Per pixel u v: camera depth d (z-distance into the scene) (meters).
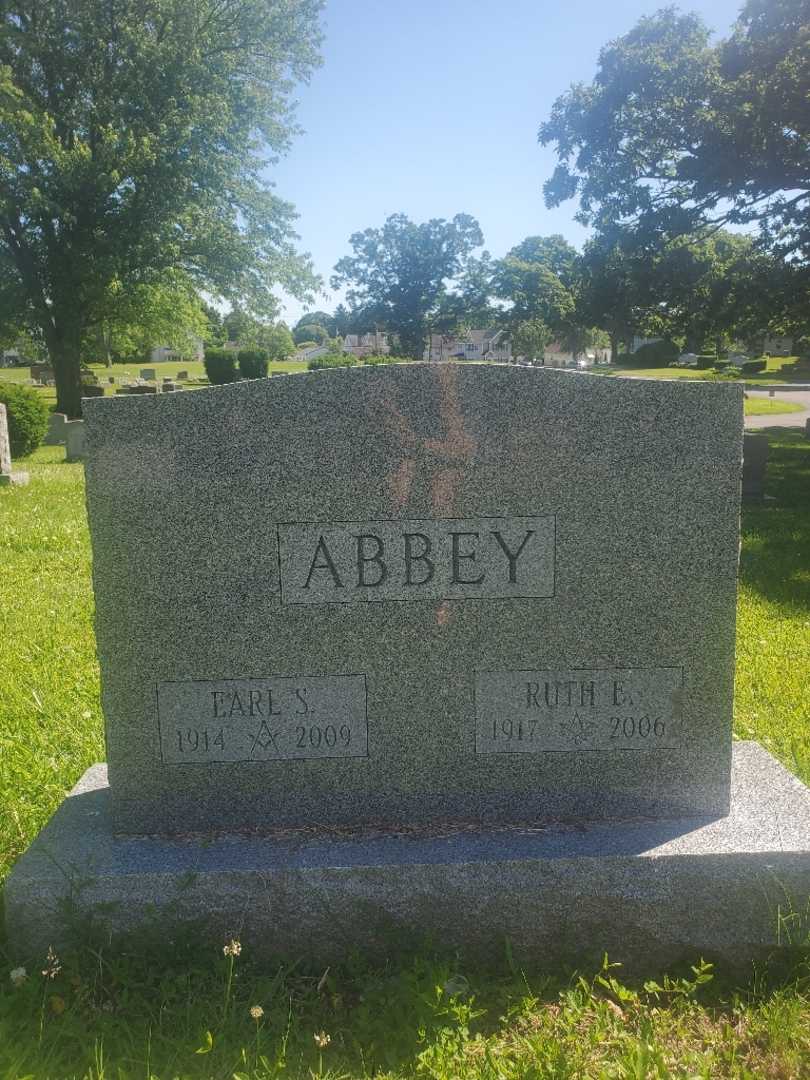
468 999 2.55
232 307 30.19
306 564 2.93
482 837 2.92
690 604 2.99
